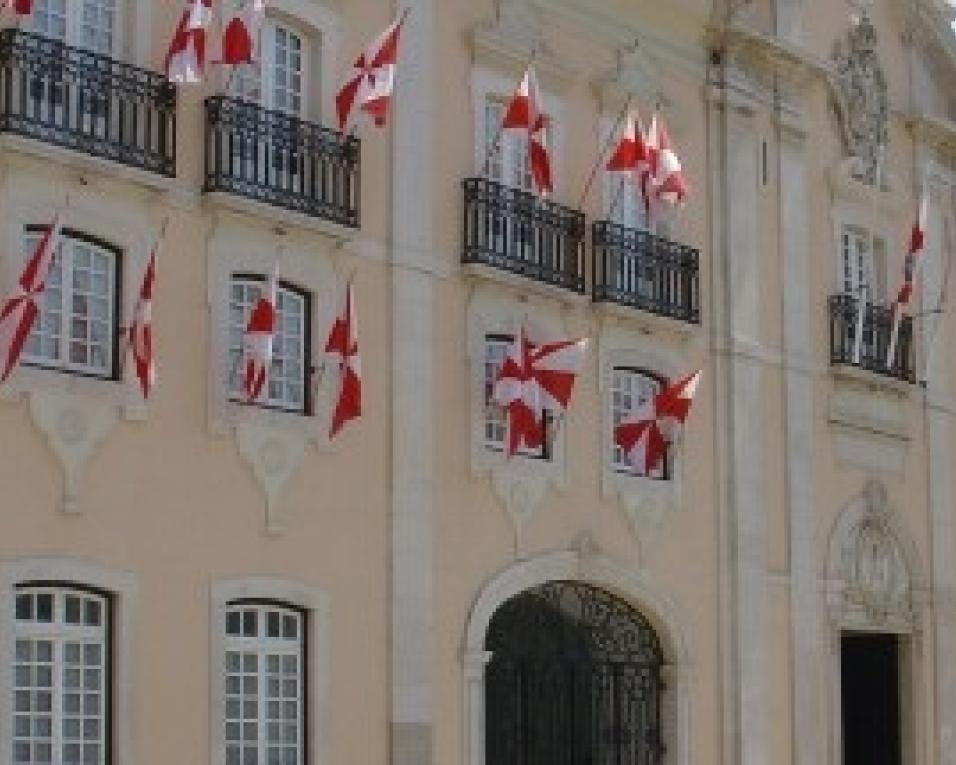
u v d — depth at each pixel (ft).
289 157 87.86
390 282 92.84
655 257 106.52
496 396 94.48
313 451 88.22
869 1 126.11
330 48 91.56
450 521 94.58
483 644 95.35
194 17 80.48
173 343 83.10
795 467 115.34
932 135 130.82
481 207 97.25
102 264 81.56
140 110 82.38
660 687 105.91
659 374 106.93
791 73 118.01
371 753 89.25
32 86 78.38
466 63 98.53
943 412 128.98
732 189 113.09
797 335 116.88
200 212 84.74
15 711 76.33
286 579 86.33
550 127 102.68
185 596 82.33
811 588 115.24
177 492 82.53
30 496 77.41
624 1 107.34
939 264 130.62
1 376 75.66
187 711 81.87
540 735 100.07
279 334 88.07
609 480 102.94
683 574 106.83
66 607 78.79
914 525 124.98
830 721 115.44
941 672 125.59
